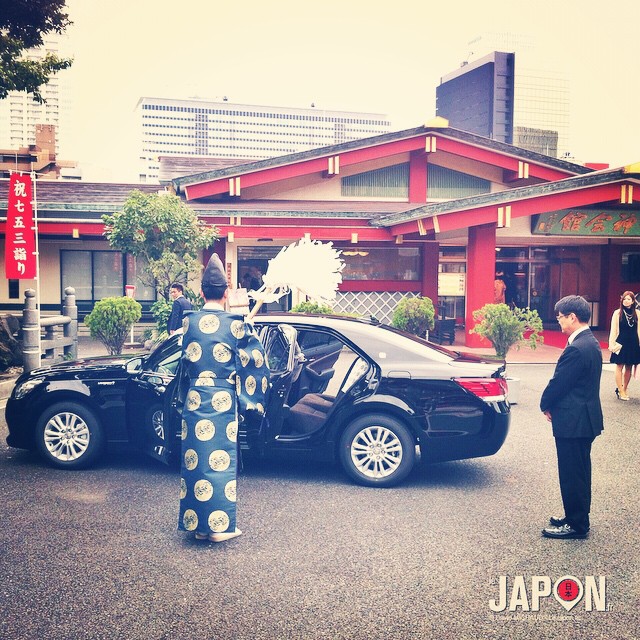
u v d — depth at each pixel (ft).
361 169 63.52
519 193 47.93
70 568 13.28
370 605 11.86
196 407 14.33
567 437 14.80
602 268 71.97
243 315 14.84
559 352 52.31
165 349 20.08
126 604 11.80
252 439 18.89
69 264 63.46
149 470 20.31
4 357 36.32
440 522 16.06
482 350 51.70
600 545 14.70
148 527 15.53
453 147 61.77
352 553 14.15
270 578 12.90
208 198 61.46
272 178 59.11
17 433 20.52
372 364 19.02
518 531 15.51
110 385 19.93
